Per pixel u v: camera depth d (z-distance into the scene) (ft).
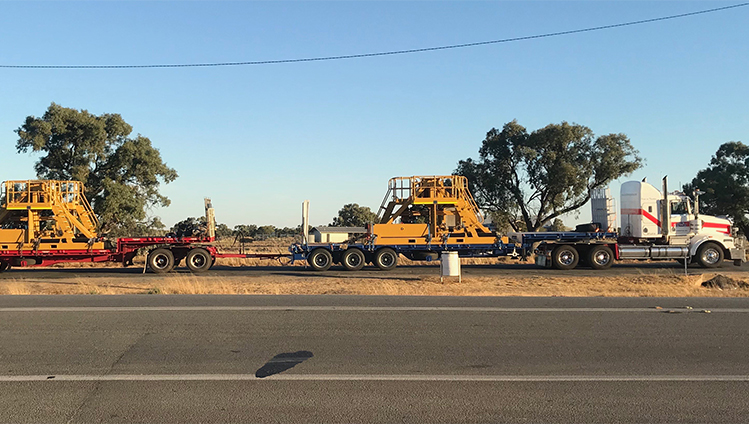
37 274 83.56
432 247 88.43
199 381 23.31
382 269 88.58
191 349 28.32
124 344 29.25
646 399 21.16
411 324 33.99
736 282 64.18
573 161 154.61
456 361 26.32
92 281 70.90
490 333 31.73
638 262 101.91
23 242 83.61
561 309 38.86
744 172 196.95
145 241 86.53
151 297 45.68
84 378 23.70
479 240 88.33
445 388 22.43
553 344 29.37
